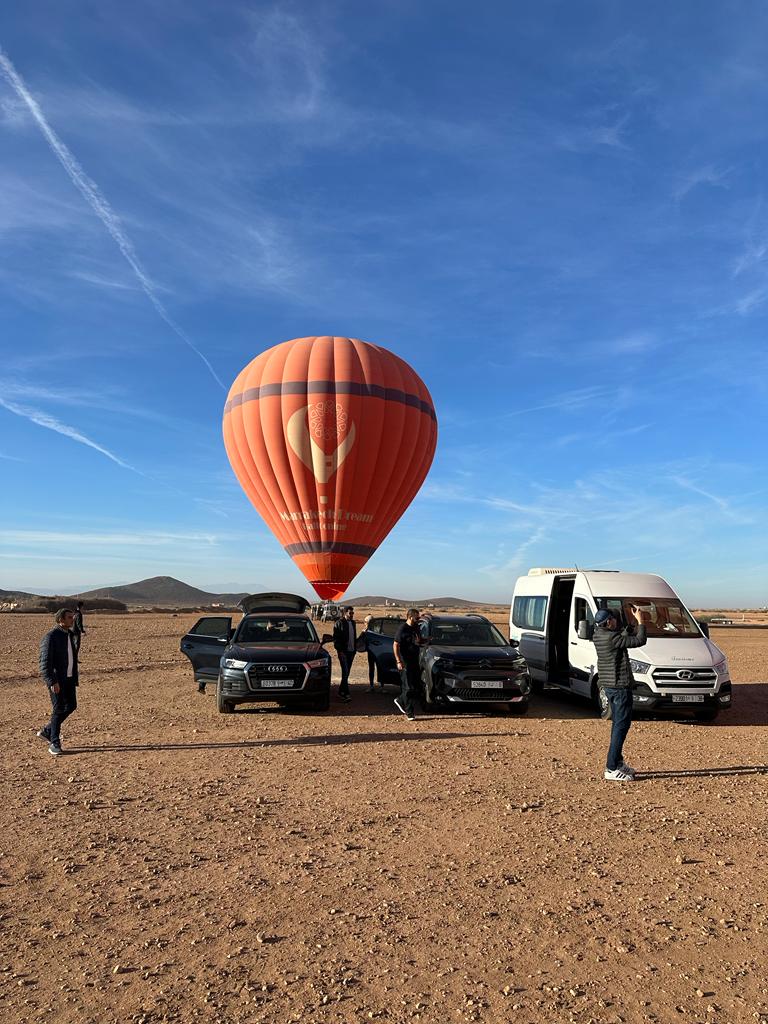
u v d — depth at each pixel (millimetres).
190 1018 3244
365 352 25469
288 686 11914
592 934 4090
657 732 11078
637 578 13930
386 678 15094
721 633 42969
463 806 6719
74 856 5367
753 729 11469
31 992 3461
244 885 4809
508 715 12633
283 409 24438
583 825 6160
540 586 15656
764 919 4305
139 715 12156
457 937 4043
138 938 4035
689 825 6180
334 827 6074
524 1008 3338
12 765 8398
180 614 68938
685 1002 3393
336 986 3525
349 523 24906
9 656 22859
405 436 25359
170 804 6762
